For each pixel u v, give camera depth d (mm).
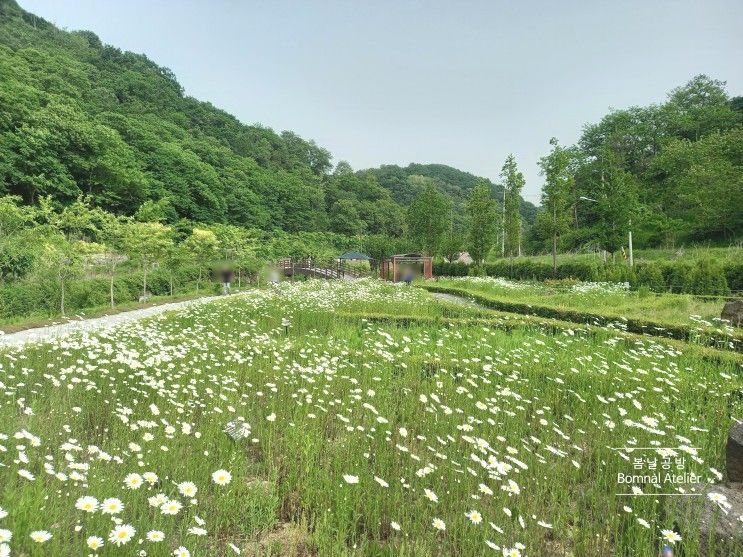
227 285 27203
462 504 3643
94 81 76500
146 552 2760
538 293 22375
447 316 14758
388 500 3668
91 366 6191
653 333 10758
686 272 21922
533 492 4023
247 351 8430
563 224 31047
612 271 25375
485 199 37969
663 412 5629
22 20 87875
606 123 57844
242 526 3303
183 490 3209
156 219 38438
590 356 8016
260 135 102750
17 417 4770
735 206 34250
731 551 3049
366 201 94812
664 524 3455
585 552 3238
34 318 14750
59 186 39969
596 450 4699
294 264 44719
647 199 46594
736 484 3791
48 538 2412
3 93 39719
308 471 3979
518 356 8109
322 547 3055
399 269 37000
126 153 49656
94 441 4582
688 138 52969
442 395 6277
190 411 5148
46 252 16656
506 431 5137
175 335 10742
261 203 71250
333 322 12422
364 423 5203
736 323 11531
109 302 20359
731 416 5543
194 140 75000
